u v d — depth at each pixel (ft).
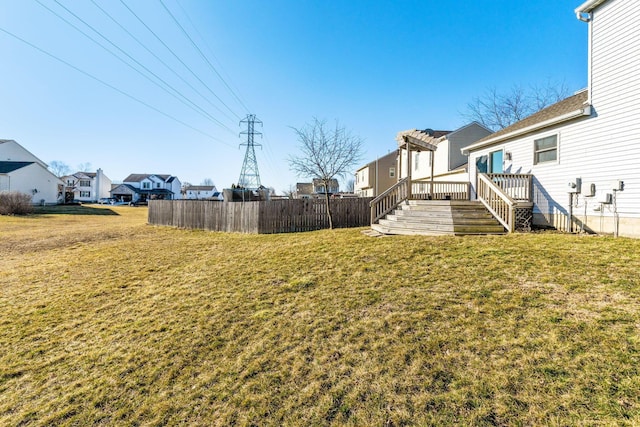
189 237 40.16
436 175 62.95
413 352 9.78
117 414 8.48
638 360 8.40
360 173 118.32
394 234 29.22
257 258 23.85
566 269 15.52
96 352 11.68
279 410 8.06
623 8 22.86
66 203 131.54
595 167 25.03
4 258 28.91
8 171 105.81
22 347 12.26
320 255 22.50
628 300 11.79
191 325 13.26
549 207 29.45
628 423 6.59
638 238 21.54
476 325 10.95
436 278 15.83
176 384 9.52
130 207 122.01
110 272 22.93
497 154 37.83
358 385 8.63
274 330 12.16
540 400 7.44
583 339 9.53
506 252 19.19
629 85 22.56
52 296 18.02
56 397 9.31
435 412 7.44
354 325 11.90
